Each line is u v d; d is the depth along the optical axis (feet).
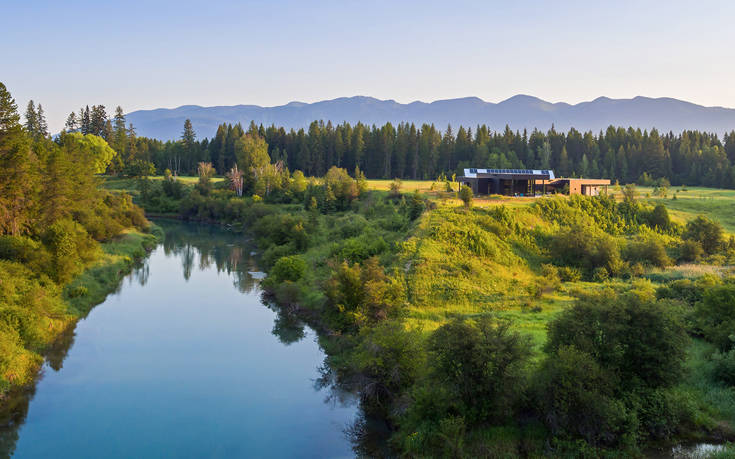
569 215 251.80
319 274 191.11
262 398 106.01
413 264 174.40
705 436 79.41
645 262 207.41
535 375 82.84
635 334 85.40
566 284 182.29
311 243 250.16
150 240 305.94
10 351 109.91
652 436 79.25
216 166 615.16
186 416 97.81
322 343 136.15
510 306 151.12
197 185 469.57
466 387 80.53
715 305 120.67
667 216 258.98
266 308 173.37
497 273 178.60
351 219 297.94
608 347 84.43
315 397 106.63
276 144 616.80
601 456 73.92
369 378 99.91
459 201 264.72
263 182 437.58
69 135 318.65
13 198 177.78
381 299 132.16
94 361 124.67
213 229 383.04
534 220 236.22
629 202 275.39
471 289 160.56
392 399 95.45
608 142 556.92
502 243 205.77
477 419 81.51
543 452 75.31
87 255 199.82
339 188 363.35
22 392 106.22
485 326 85.46
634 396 81.20
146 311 168.66
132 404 102.68
